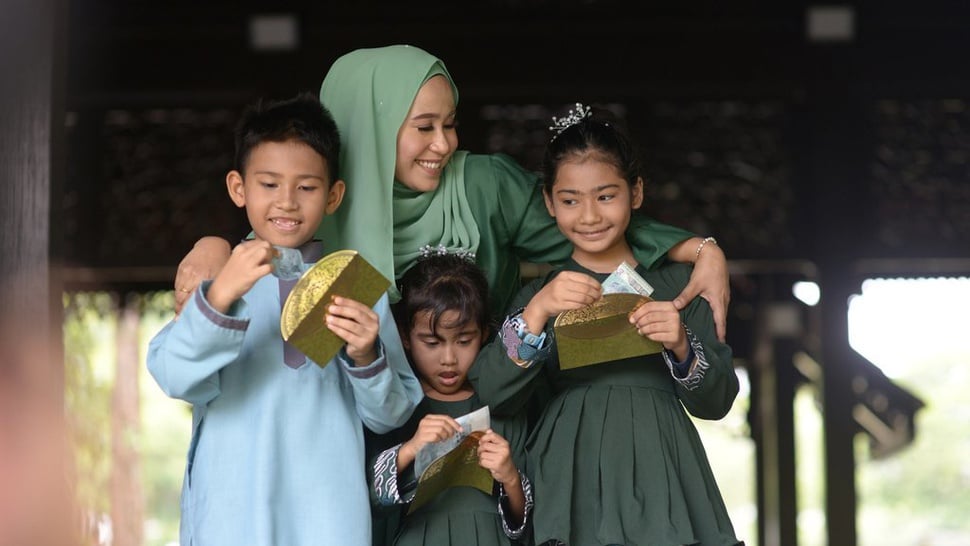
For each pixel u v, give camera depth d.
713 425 77.50
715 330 11.06
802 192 27.06
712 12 26.94
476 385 10.38
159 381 9.19
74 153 27.23
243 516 9.24
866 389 29.02
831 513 26.27
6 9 11.25
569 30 27.02
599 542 10.09
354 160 11.02
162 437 69.44
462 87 26.94
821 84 26.86
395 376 9.52
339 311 8.99
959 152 26.95
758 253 26.95
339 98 11.30
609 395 10.68
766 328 28.69
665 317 9.96
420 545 10.25
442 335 10.52
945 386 90.56
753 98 27.16
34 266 11.28
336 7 26.95
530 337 10.07
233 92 27.11
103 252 27.25
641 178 11.24
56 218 11.48
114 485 34.62
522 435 10.87
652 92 27.03
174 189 27.41
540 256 11.98
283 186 9.73
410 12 27.02
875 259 26.81
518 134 27.02
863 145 26.94
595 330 10.10
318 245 10.12
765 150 27.12
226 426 9.46
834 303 26.69
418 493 9.98
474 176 11.79
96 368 37.72
